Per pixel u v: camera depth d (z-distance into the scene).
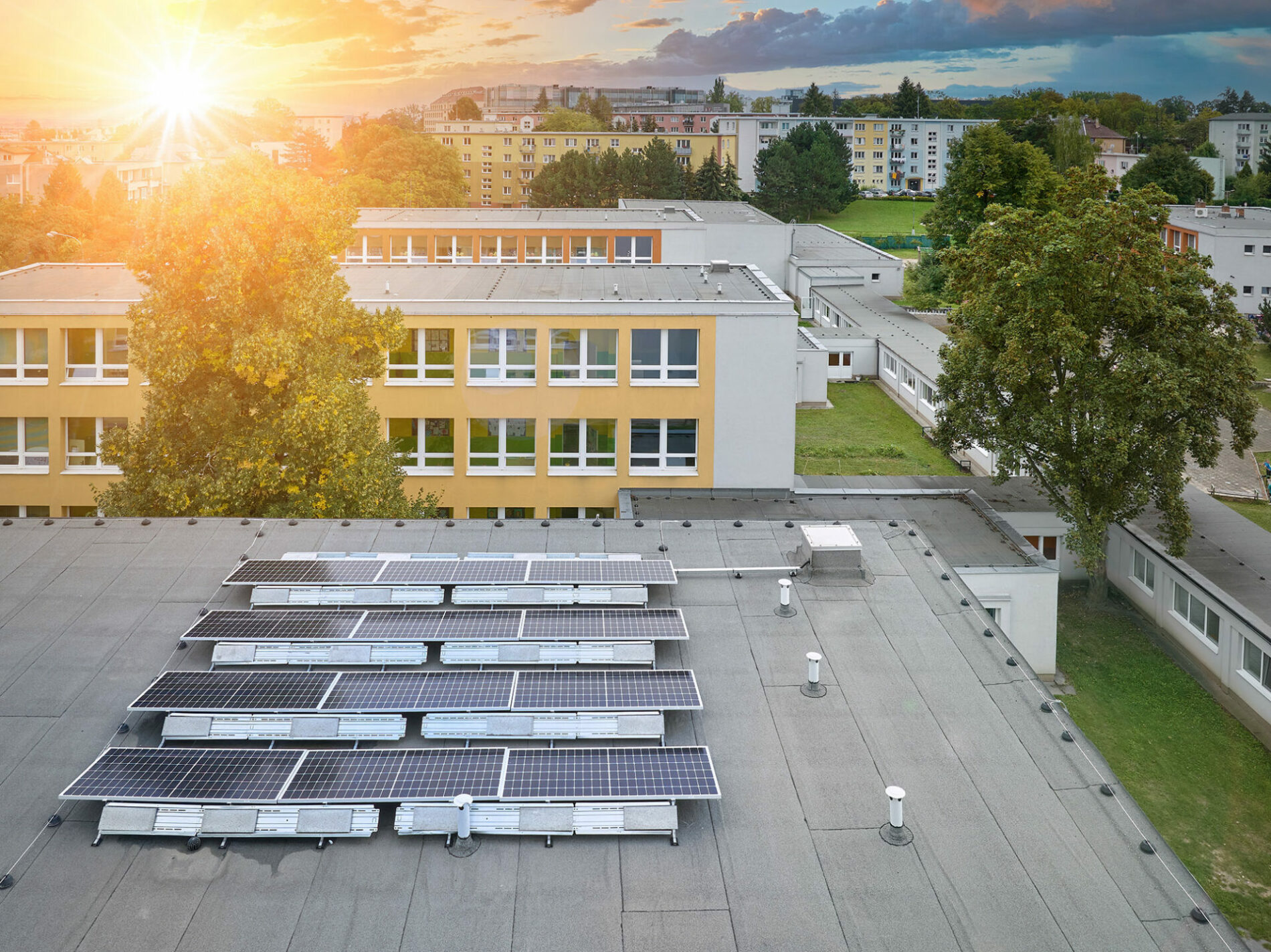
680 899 13.45
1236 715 35.53
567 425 41.22
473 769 15.26
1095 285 36.31
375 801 14.57
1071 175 40.09
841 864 14.09
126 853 14.02
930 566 22.28
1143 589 43.03
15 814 14.69
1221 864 28.23
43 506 41.53
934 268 100.00
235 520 23.36
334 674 17.48
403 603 19.92
